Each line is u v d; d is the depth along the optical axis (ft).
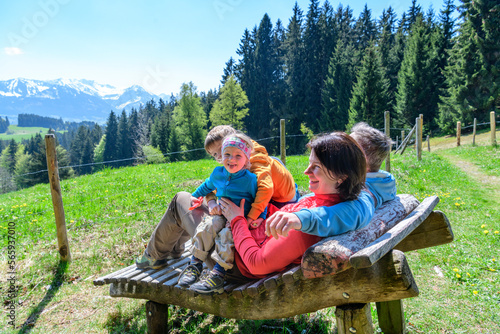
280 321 10.18
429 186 29.25
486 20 106.11
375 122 139.33
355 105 145.48
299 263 6.57
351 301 5.93
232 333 9.89
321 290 6.24
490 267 13.34
